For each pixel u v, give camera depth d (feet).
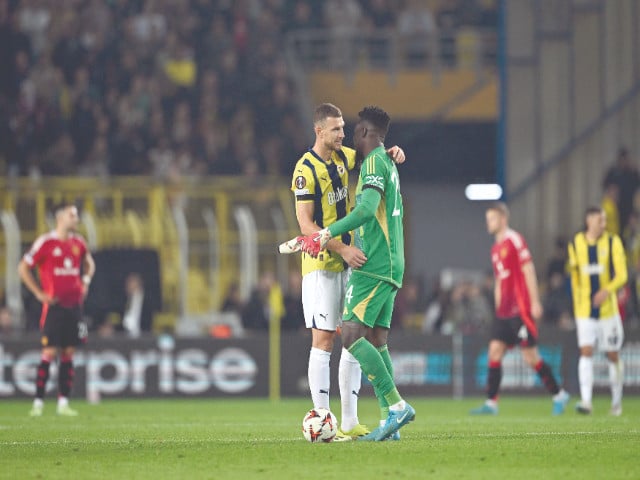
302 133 291.58
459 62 310.86
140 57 291.17
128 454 84.99
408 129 309.63
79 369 194.49
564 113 251.60
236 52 296.92
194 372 197.67
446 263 307.99
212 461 79.92
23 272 148.36
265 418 142.72
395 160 93.09
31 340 192.65
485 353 205.16
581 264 151.43
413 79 308.40
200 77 295.07
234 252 233.35
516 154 251.39
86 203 231.09
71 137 270.87
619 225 239.09
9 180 234.17
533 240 251.60
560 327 204.95
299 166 95.40
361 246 91.30
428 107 307.17
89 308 213.66
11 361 192.03
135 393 196.03
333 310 95.25
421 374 203.82
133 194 231.71
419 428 117.19
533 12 250.98
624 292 158.20
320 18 312.50
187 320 220.43
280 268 233.14
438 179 309.83
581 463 78.38
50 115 267.59
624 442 92.63
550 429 114.93
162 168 269.23
